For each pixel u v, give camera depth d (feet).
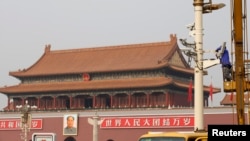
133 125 405.18
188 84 463.83
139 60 476.95
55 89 481.46
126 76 473.67
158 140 78.18
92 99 499.92
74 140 439.63
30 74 505.66
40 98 497.05
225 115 367.66
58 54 534.37
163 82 440.45
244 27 85.56
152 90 451.53
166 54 476.54
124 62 481.87
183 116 382.42
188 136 76.28
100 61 498.28
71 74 493.36
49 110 459.32
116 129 413.39
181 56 497.05
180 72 476.95
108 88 460.55
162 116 392.27
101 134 418.72
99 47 518.37
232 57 86.43
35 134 95.04
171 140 77.00
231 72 92.02
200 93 99.40
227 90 91.15
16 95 504.43
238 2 85.30
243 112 83.35
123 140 408.87
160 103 450.71
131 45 504.43
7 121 456.45
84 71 483.51
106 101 482.69
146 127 398.62
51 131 440.45
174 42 488.85
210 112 373.81
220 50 95.76
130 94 458.50
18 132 449.06
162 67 452.76
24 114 375.25
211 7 99.09
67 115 435.12
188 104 481.46
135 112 405.80
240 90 83.87
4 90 500.74
